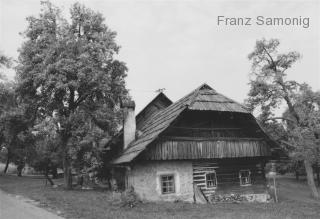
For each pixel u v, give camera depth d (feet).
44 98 83.15
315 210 56.80
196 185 64.90
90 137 74.69
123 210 48.39
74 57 79.56
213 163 67.46
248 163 70.69
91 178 88.48
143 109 90.22
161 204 57.26
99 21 88.33
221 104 66.18
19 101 88.22
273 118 101.19
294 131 94.84
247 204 60.95
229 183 67.82
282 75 98.89
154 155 61.00
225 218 43.34
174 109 69.05
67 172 82.99
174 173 63.82
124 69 88.84
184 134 65.16
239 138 69.00
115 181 78.69
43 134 79.30
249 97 102.32
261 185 70.33
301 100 93.25
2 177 135.44
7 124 89.40
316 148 91.71
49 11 84.58
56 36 83.41
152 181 61.93
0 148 133.90
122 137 80.59
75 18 86.99
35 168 101.40
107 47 84.12
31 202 56.59
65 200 56.75
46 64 77.41
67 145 78.69
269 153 70.79
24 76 80.84
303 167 157.79
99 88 79.56
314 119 90.02
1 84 95.04
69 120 77.05
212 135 67.36
